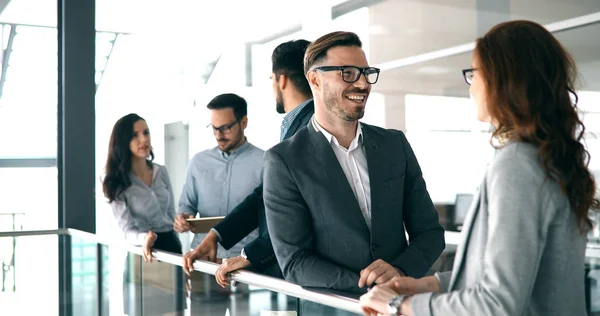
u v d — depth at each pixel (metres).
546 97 1.26
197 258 2.48
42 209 4.80
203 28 5.11
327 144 2.03
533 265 1.20
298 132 2.11
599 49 3.41
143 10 5.03
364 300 1.45
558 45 1.31
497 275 1.20
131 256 3.19
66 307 4.21
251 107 5.09
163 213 3.93
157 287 2.85
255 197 2.59
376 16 4.72
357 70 1.97
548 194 1.21
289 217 1.99
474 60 1.35
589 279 3.44
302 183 1.99
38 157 4.80
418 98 4.50
